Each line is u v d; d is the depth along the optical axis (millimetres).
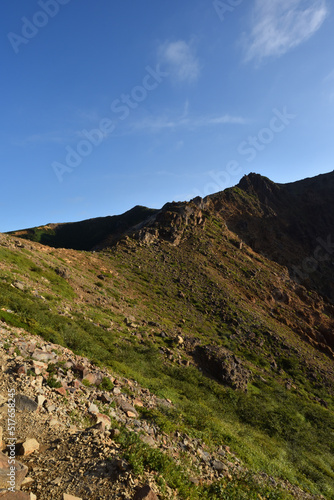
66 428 7379
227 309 51406
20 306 18719
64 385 9883
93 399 10148
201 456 10016
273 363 40594
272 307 62531
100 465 5777
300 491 12422
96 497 4961
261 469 12438
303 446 20797
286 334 52781
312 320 64688
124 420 9852
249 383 31891
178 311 45688
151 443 8672
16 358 10180
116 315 33438
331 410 34906
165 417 12062
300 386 38406
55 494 4879
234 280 65812
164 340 31875
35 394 8336
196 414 14773
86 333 22188
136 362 20703
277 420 23172
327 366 46906
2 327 13461
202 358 30609
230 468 10461
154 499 5152
